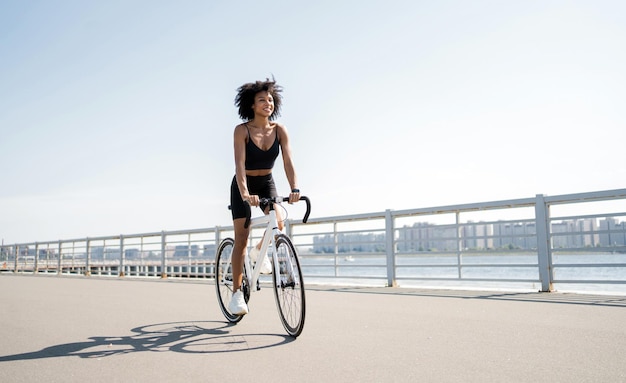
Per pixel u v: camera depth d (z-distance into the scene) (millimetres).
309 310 4543
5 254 20344
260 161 3674
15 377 2336
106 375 2352
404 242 7355
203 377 2285
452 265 6789
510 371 2283
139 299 5988
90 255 15438
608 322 3619
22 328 3734
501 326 3496
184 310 4816
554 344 2859
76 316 4398
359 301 5305
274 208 3496
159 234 12750
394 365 2436
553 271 5801
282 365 2479
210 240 11172
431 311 4371
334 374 2293
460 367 2371
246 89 3670
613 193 5344
